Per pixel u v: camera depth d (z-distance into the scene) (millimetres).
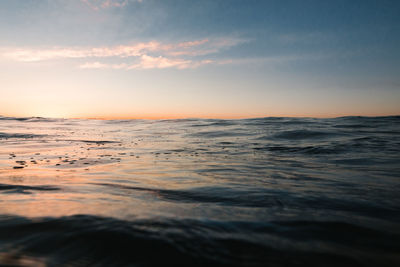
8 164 4555
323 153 6035
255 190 2709
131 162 4914
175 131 15164
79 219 1618
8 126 20453
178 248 1252
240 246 1283
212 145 8281
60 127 20266
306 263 1122
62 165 4496
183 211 1896
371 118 18328
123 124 24203
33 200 2152
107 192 2551
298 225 1597
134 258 1168
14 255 1183
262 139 9734
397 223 1651
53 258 1168
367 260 1148
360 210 1972
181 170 4047
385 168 4129
